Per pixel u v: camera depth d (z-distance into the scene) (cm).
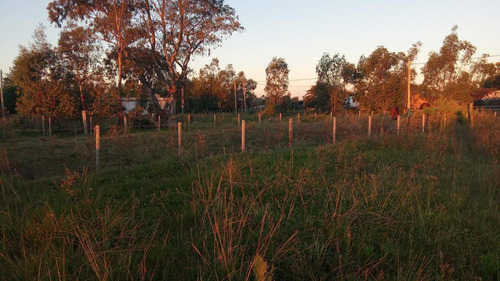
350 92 5294
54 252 310
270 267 312
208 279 280
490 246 354
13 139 1220
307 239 373
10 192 566
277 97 5572
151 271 305
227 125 2372
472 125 1560
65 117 2270
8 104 3725
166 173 725
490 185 543
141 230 388
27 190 568
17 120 2322
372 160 823
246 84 7069
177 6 2384
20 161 902
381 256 332
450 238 369
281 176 605
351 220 398
